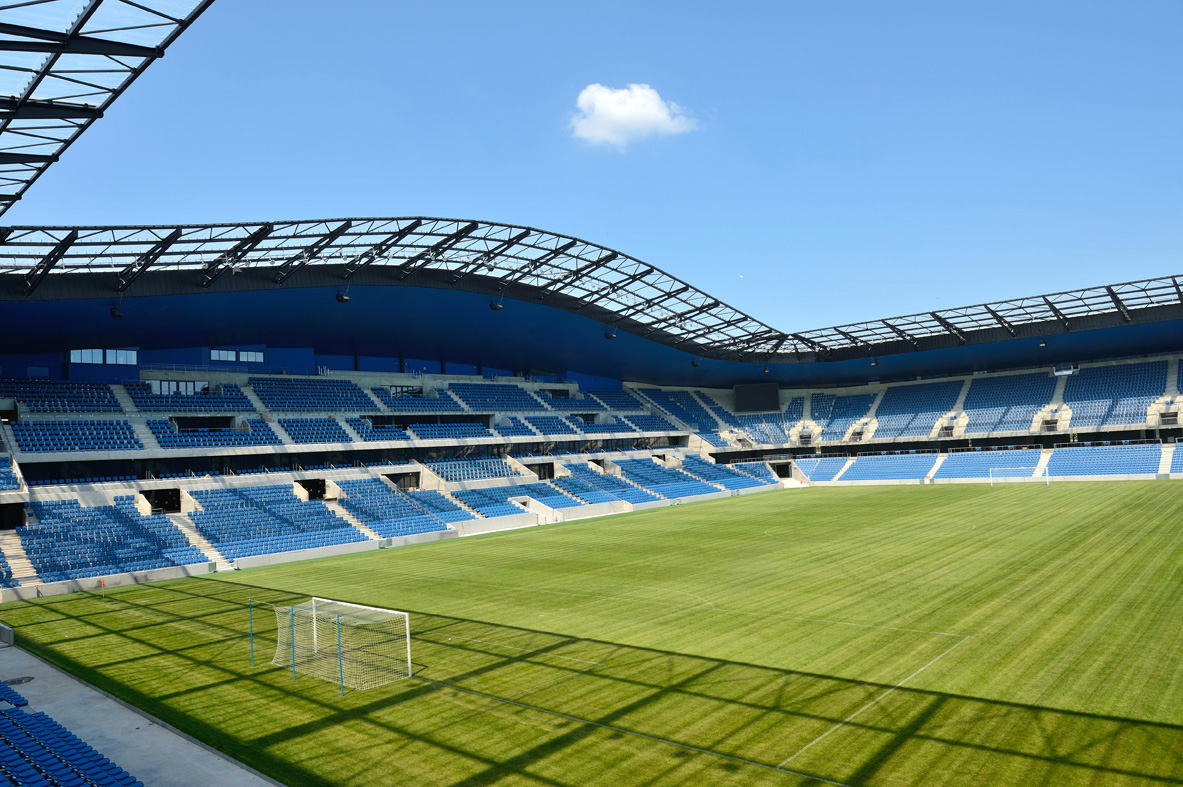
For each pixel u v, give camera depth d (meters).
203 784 14.17
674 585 30.64
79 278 40.75
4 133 22.30
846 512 54.47
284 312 52.72
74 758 14.03
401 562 40.75
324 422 60.31
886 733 14.95
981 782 12.79
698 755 14.40
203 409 55.34
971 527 42.88
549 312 63.22
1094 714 15.27
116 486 45.19
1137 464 67.19
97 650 23.86
